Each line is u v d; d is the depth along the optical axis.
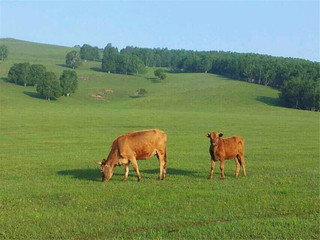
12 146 31.97
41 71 128.50
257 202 12.68
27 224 10.77
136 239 9.60
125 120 57.59
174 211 11.88
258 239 9.65
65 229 10.41
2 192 14.36
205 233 9.95
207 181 16.33
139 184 15.63
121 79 155.62
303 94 104.06
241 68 150.25
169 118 62.16
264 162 22.89
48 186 15.40
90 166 21.31
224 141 17.06
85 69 176.12
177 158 24.72
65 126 48.91
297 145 33.34
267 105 104.31
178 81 154.88
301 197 13.35
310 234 9.87
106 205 12.55
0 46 182.25
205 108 97.19
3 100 101.75
